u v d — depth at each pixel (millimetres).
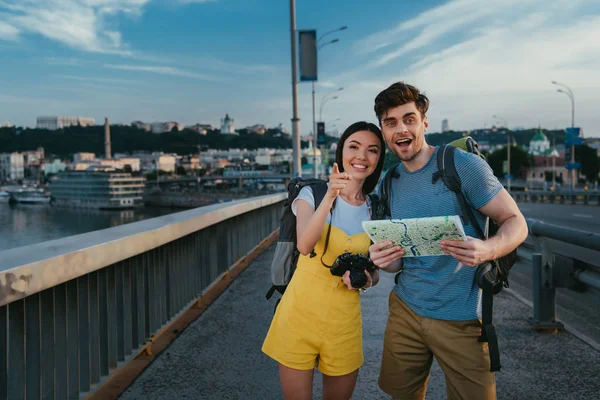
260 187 188250
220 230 6328
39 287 2166
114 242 2865
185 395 3037
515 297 5520
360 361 2361
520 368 3455
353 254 2189
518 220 2066
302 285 2266
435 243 1959
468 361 2098
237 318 4672
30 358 2291
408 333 2258
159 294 4039
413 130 2152
